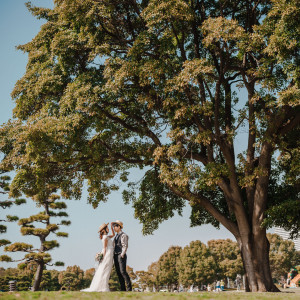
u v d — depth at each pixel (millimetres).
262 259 17891
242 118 17984
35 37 19891
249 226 18438
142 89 18078
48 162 18609
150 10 16062
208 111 16719
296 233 20047
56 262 34562
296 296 7590
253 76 18328
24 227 34281
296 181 18500
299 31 13781
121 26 19578
